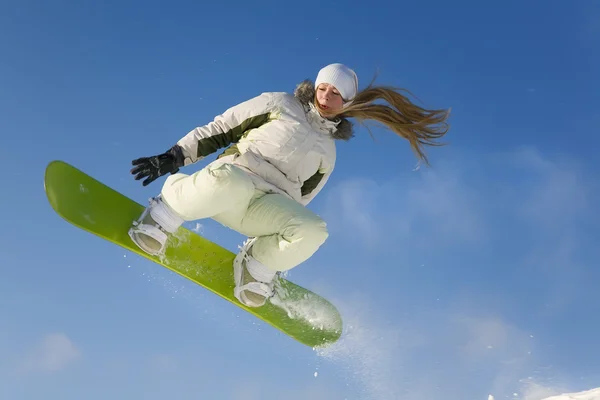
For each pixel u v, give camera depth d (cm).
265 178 378
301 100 388
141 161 366
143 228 371
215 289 394
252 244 395
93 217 371
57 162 372
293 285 433
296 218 365
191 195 357
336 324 417
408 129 405
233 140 388
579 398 388
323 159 392
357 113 396
